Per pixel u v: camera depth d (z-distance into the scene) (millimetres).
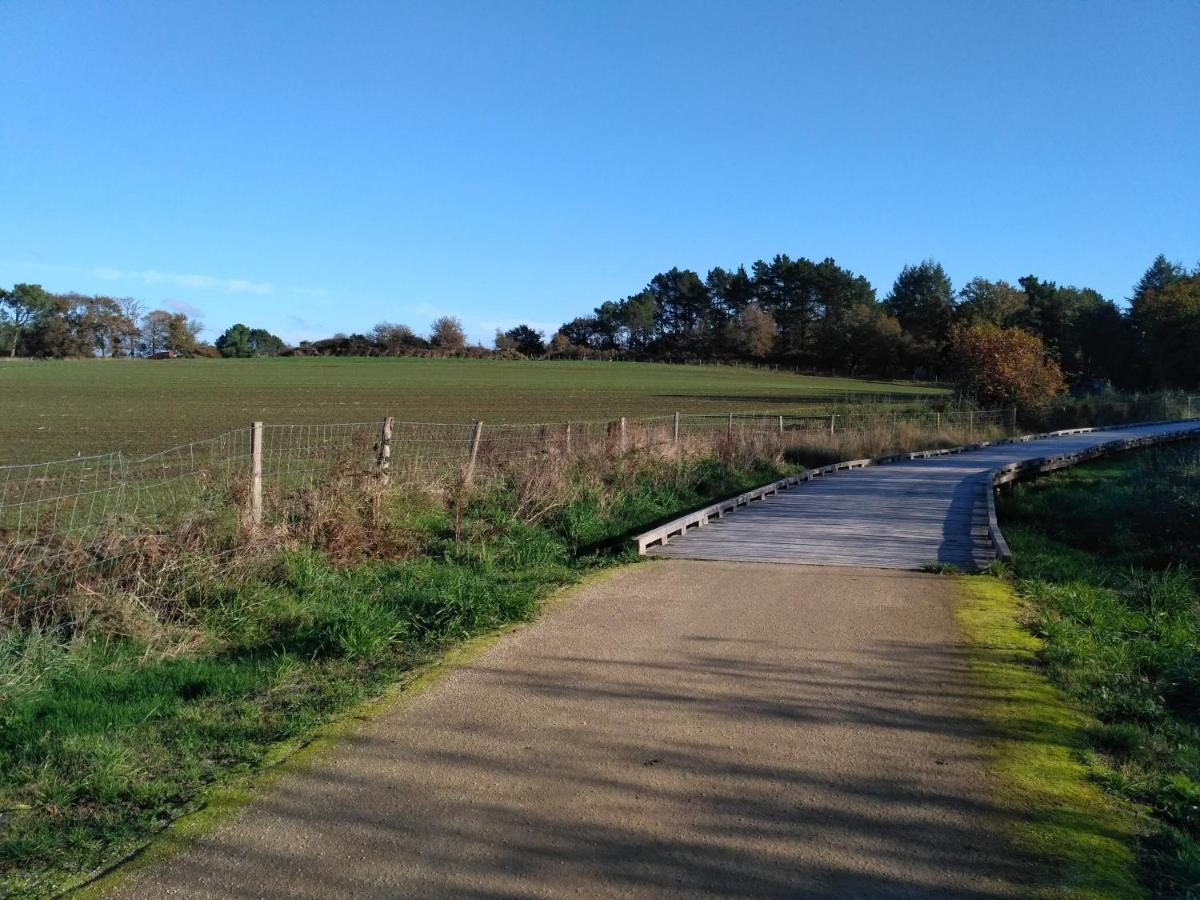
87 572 7125
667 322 141125
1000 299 79562
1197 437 37781
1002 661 6473
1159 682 6258
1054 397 44469
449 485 12016
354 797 4266
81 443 23219
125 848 3850
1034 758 4730
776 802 4227
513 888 3514
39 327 118625
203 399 44625
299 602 7812
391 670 6164
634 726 5160
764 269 125125
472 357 127625
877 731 5109
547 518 12422
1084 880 3572
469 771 4551
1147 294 67500
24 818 4102
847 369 108250
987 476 20844
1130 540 14047
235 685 5828
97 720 5234
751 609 8039
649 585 9078
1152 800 4324
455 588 7906
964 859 3730
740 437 21203
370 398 47688
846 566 10305
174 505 9172
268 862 3711
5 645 6035
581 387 64125
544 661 6379
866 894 3479
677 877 3590
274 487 9977
